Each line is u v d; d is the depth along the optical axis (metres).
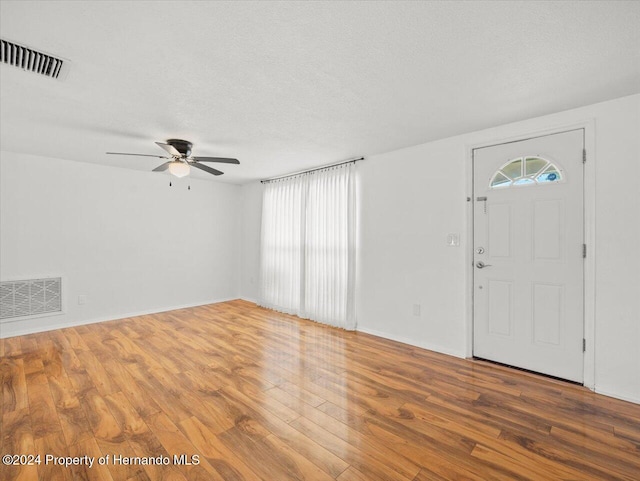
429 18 1.53
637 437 1.96
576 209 2.67
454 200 3.33
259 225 5.95
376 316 4.03
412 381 2.74
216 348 3.53
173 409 2.29
